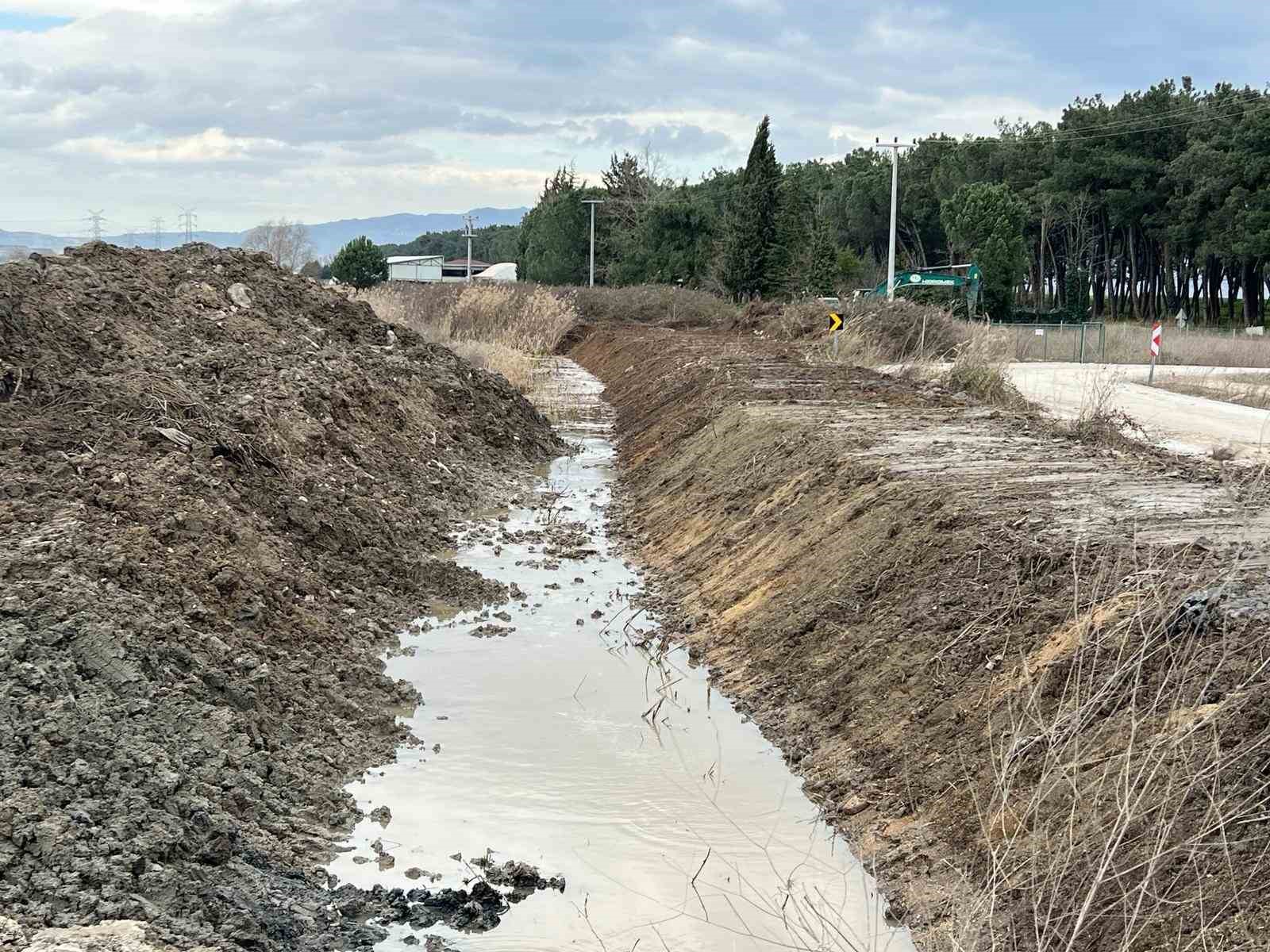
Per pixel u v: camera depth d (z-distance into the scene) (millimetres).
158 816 5625
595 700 8469
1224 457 12984
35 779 5566
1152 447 13320
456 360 20344
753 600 9805
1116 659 5785
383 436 15203
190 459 10602
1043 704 5891
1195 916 4230
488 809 6742
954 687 6699
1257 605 5895
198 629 8047
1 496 8961
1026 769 5578
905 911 5496
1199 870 4379
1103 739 5414
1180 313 46312
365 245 67000
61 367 11344
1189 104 61500
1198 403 20875
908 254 81375
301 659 8492
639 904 5734
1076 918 4566
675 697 8516
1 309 11234
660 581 11703
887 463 10898
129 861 5219
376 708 8164
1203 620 5742
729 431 14984
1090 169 62750
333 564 10727
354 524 11633
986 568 7574
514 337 38281
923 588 7852
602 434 22797
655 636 9938
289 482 11625
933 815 5969
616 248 69438
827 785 6836
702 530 12469
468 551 12898
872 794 6477
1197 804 4652
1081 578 6859
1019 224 61469
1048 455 11461
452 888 5871
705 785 7031
